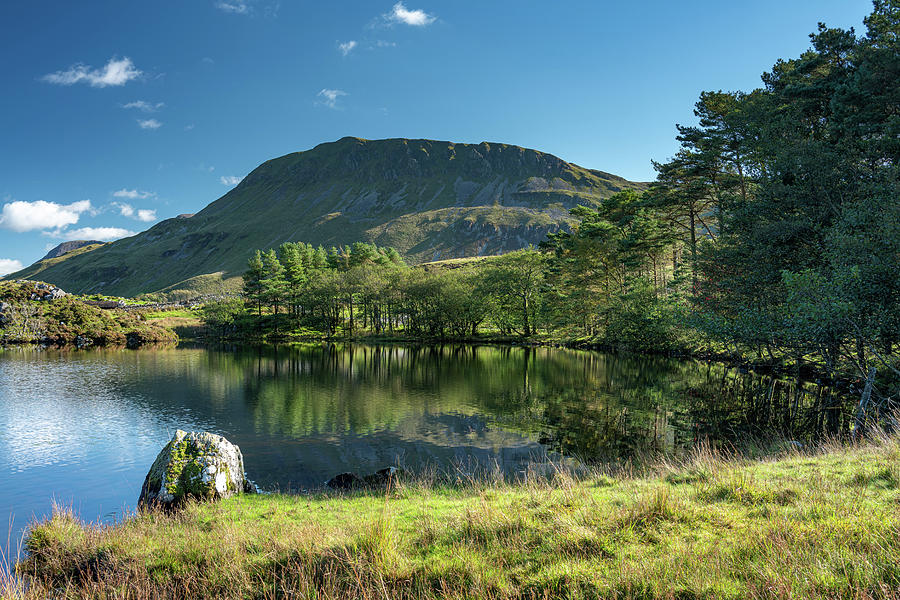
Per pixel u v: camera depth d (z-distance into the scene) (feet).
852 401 82.38
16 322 297.74
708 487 29.27
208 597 23.70
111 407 105.70
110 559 30.60
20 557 34.47
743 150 125.18
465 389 122.01
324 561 24.59
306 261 481.05
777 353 120.16
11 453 72.49
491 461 64.18
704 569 18.56
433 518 30.63
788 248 86.63
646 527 23.50
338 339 319.47
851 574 16.57
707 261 114.11
